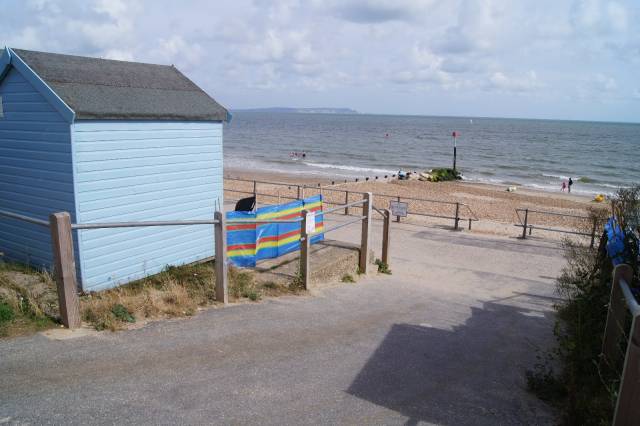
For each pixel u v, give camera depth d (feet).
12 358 14.03
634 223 17.78
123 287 23.89
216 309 20.58
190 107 27.84
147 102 25.95
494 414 13.84
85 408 11.88
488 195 103.30
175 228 27.84
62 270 16.01
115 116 23.53
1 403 11.78
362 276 33.04
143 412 11.98
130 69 28.76
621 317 13.56
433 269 38.42
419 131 444.55
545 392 15.26
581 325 15.99
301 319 20.76
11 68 23.59
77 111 21.89
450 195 100.37
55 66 24.82
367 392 14.38
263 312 21.04
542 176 156.97
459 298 29.37
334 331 19.70
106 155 23.73
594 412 12.49
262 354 16.29
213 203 29.99
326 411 12.98
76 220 22.88
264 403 13.03
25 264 25.32
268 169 160.04
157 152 26.17
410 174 134.51
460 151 244.63
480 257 43.29
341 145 276.00
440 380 15.96
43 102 22.79
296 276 27.17
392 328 21.16
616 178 156.04
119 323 17.40
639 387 9.72
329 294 26.55
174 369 14.40
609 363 13.84
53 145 22.89
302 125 569.64
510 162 198.08
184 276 25.80
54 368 13.69
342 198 89.15
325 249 33.63
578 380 14.46
